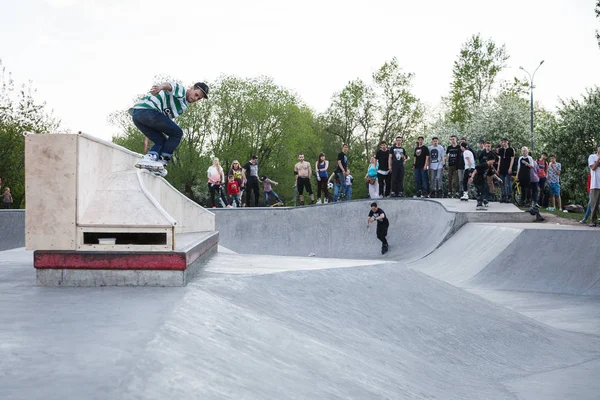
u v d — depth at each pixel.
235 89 42.19
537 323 6.93
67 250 4.21
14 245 14.20
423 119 46.75
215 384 2.41
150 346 2.54
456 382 4.55
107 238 4.36
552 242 10.80
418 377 4.30
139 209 4.35
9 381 2.12
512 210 14.98
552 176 17.66
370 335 4.83
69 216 4.21
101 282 4.20
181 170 41.38
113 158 5.29
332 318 4.75
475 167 15.63
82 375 2.18
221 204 19.33
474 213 14.56
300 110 45.28
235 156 41.06
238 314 3.77
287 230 18.12
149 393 2.09
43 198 4.21
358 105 47.53
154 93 5.82
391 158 17.77
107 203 4.45
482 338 5.91
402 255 15.44
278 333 3.70
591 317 7.94
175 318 3.12
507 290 10.08
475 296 7.11
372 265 6.41
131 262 4.19
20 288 4.11
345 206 17.89
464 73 44.50
